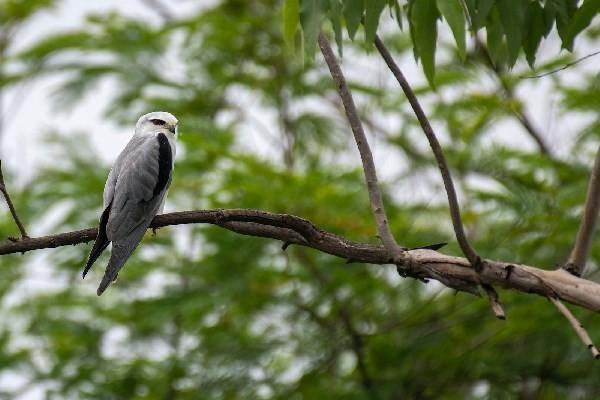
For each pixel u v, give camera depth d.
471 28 7.45
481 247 12.56
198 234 12.77
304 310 13.25
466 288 6.86
